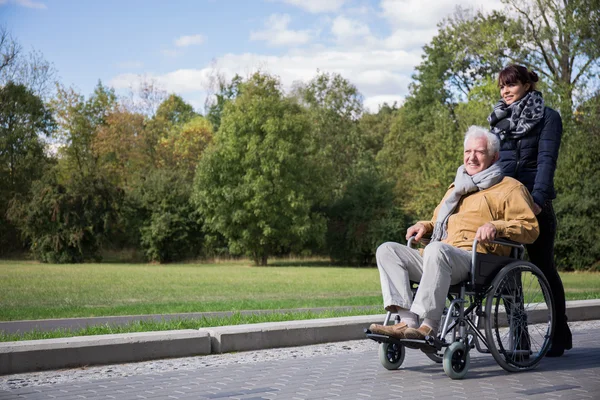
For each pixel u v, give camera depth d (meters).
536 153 5.98
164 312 11.09
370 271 34.31
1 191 47.91
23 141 50.53
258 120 43.28
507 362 5.19
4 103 49.38
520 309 5.42
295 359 5.88
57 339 5.59
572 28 32.31
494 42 36.22
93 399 4.24
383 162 56.91
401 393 4.41
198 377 5.00
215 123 68.81
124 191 45.12
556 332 5.94
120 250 48.38
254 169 43.09
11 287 19.91
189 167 58.69
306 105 61.91
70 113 57.38
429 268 4.89
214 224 44.62
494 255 5.18
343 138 60.62
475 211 5.38
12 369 5.18
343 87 63.03
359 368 5.41
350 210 48.06
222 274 29.88
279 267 40.38
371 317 7.29
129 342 5.73
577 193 34.62
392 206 47.22
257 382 4.80
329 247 48.38
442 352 5.79
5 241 47.66
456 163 38.69
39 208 42.78
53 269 33.41
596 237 34.25
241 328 6.39
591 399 4.21
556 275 5.98
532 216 5.27
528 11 34.59
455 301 4.95
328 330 6.88
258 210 42.41
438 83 50.00
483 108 36.91
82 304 13.91
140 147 58.97
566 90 32.69
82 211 43.56
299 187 43.62
